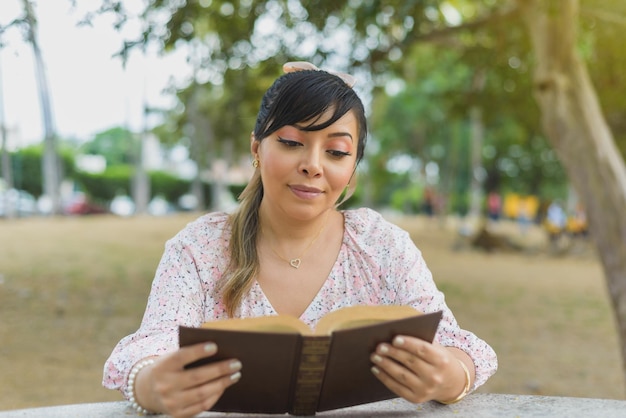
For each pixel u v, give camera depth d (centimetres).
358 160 178
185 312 166
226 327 133
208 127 2562
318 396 148
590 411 165
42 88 2180
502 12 698
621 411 165
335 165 165
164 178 3466
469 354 166
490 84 1003
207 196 3475
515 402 174
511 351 640
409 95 2588
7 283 876
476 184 2716
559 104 567
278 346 133
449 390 155
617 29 635
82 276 951
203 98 1681
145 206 2725
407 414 162
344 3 608
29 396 462
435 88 2483
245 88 789
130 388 147
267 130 163
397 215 4381
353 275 178
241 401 146
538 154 2816
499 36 789
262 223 178
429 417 159
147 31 479
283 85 164
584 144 552
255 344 131
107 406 168
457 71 1741
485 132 2870
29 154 2955
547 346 665
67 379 507
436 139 3069
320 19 613
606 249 521
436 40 783
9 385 487
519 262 1512
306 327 139
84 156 3628
